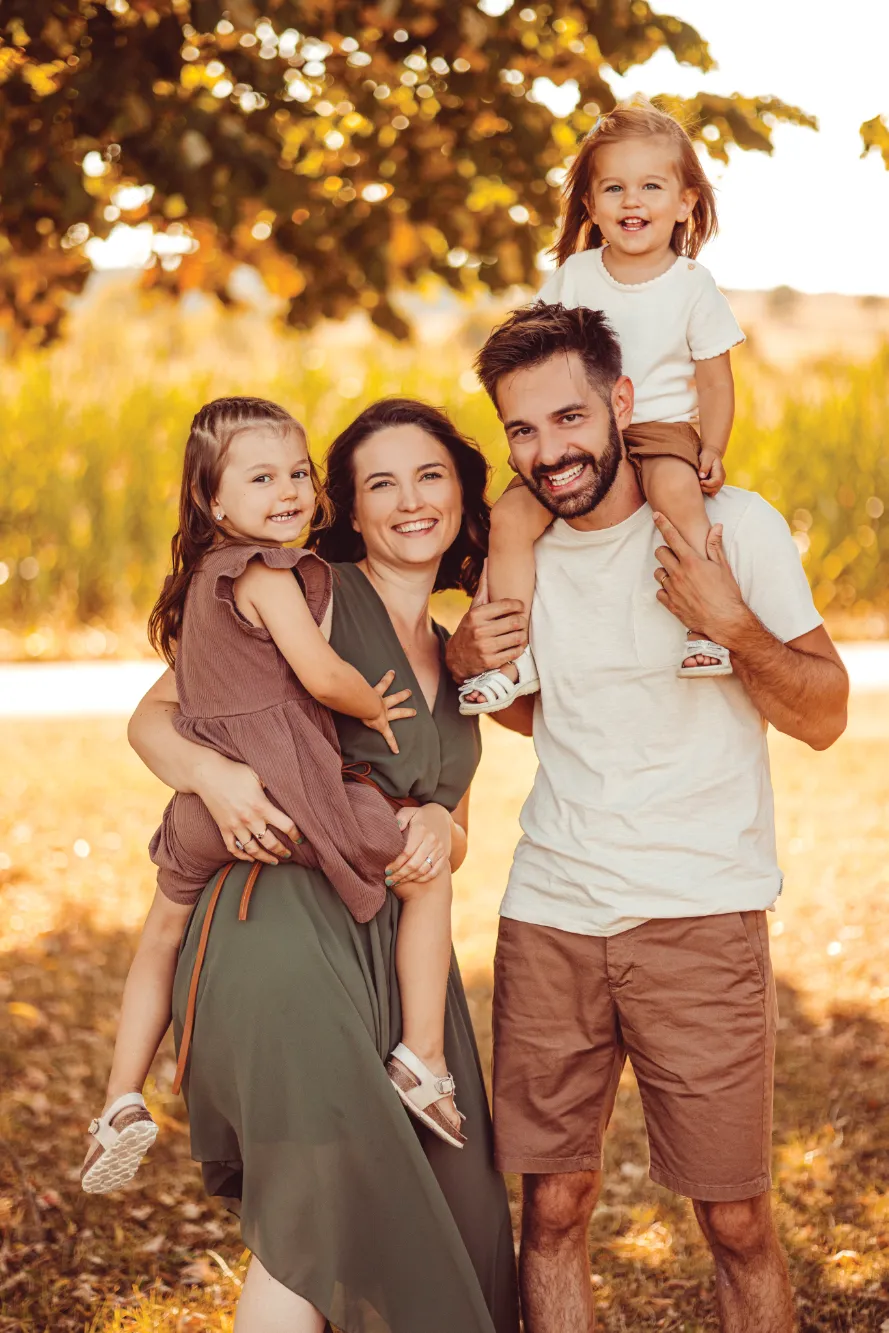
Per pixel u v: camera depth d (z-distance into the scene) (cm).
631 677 282
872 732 984
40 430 1434
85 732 995
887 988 555
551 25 568
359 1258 257
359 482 296
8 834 770
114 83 490
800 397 1583
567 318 275
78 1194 407
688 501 278
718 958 278
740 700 284
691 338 304
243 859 270
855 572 1513
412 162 639
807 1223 385
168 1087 478
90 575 1424
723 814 281
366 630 291
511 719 314
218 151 511
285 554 269
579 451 272
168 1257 380
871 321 4972
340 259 691
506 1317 291
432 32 555
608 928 282
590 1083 292
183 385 1513
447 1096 278
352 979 265
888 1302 347
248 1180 258
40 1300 359
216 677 273
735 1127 278
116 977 580
